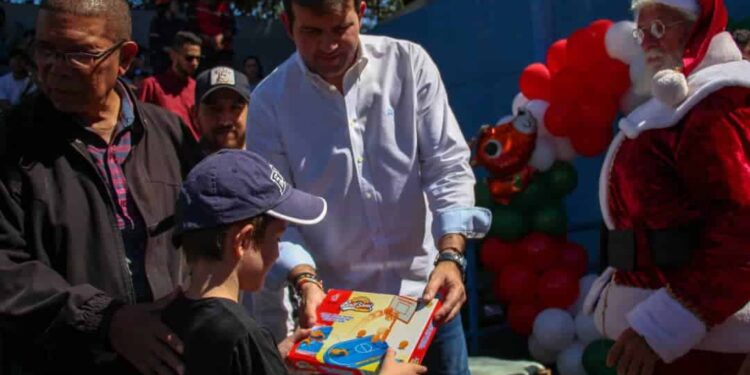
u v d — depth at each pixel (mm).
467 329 5207
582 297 4625
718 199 2178
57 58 1914
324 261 2635
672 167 2287
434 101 2592
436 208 2545
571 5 5855
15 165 1934
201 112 3533
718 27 2309
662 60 2396
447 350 2594
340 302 2234
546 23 5848
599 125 4520
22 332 1875
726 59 2281
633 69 4344
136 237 2068
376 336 2064
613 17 5652
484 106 6707
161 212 2123
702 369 2326
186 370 1643
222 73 3504
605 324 2527
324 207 1877
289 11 2434
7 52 8008
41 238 1934
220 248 1715
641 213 2346
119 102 2141
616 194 2461
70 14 1909
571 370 4543
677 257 2266
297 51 2592
